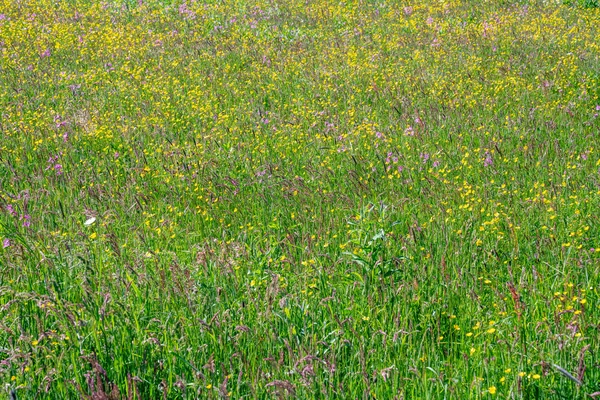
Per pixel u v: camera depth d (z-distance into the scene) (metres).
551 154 9.45
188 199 8.30
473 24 18.98
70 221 7.46
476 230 7.12
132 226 7.32
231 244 6.71
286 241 6.73
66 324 5.03
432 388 4.48
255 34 18.70
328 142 10.34
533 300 5.59
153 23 19.77
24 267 5.96
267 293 5.38
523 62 14.68
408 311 5.44
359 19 20.22
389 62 15.34
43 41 17.11
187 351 4.91
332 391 4.41
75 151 10.16
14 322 5.05
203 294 5.63
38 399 4.35
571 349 4.76
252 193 8.41
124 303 5.40
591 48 15.79
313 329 5.17
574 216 7.26
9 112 12.07
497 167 9.05
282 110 12.16
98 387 4.09
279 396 4.27
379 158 9.17
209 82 14.06
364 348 4.91
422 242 6.69
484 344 5.00
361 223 6.62
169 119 11.71
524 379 4.49
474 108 11.70
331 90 13.12
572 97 12.04
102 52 16.33
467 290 5.73
